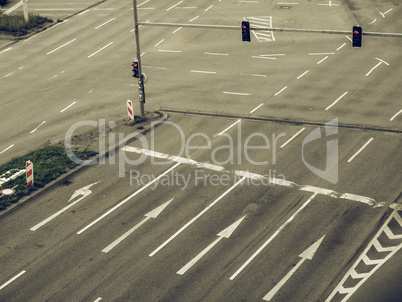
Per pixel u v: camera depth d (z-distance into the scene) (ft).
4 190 117.50
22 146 139.13
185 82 167.73
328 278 94.38
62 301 92.32
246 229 106.11
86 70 179.11
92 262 100.12
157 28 205.05
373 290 91.71
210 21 207.62
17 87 170.19
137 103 157.79
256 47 187.52
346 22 201.67
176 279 95.50
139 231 107.14
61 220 111.34
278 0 224.33
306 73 168.86
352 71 168.66
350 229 104.99
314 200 113.19
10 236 107.55
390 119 141.90
